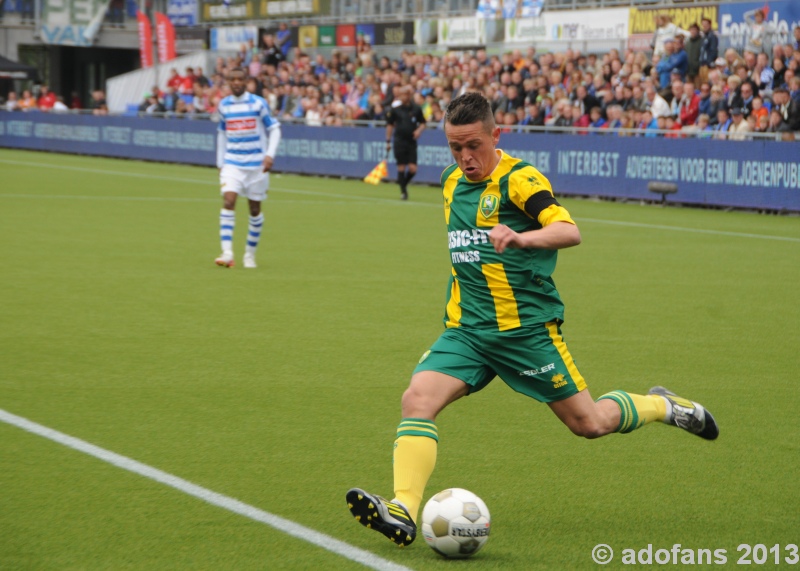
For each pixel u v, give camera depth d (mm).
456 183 8914
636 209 40188
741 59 43969
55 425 11906
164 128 65562
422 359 8961
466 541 8156
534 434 11938
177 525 8891
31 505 9336
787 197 37125
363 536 8734
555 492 9969
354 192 47094
